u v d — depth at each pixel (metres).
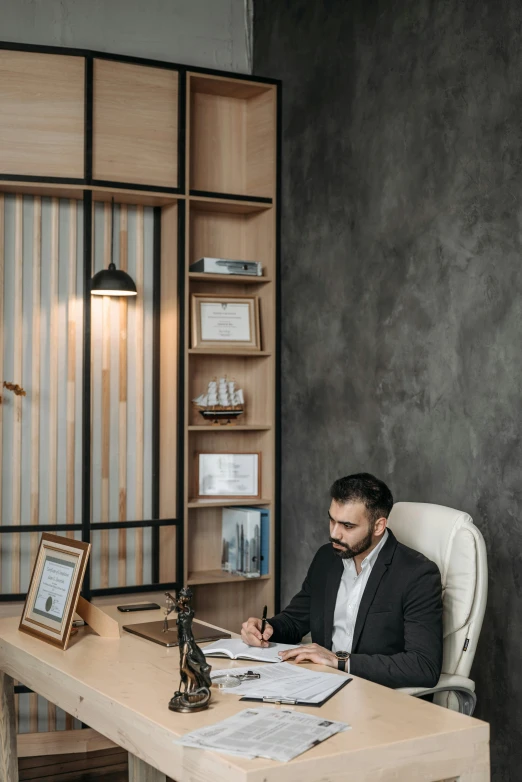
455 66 3.27
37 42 4.28
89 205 4.00
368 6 3.79
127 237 4.30
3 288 4.09
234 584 4.51
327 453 4.09
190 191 4.22
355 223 3.88
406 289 3.54
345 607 2.80
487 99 3.11
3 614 3.90
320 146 4.15
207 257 4.50
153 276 4.35
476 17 3.16
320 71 4.15
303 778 1.71
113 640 2.73
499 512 3.04
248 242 4.61
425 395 3.42
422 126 3.45
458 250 3.25
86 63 3.99
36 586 2.86
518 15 2.97
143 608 3.17
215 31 4.64
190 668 2.05
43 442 4.14
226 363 4.54
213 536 4.51
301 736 1.83
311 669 2.40
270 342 4.44
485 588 2.68
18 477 4.10
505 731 3.00
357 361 3.86
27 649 2.62
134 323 4.31
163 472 4.32
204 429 4.26
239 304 4.39
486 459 3.10
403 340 3.55
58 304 4.17
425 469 3.42
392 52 3.63
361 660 2.46
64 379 4.18
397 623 2.64
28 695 4.05
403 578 2.64
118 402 4.28
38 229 4.13
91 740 4.03
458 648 2.67
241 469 4.44
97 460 4.23
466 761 1.92
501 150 3.04
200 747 1.78
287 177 4.44
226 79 4.30
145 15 4.49
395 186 3.61
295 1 4.36
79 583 2.68
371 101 3.77
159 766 1.93
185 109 4.19
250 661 2.49
